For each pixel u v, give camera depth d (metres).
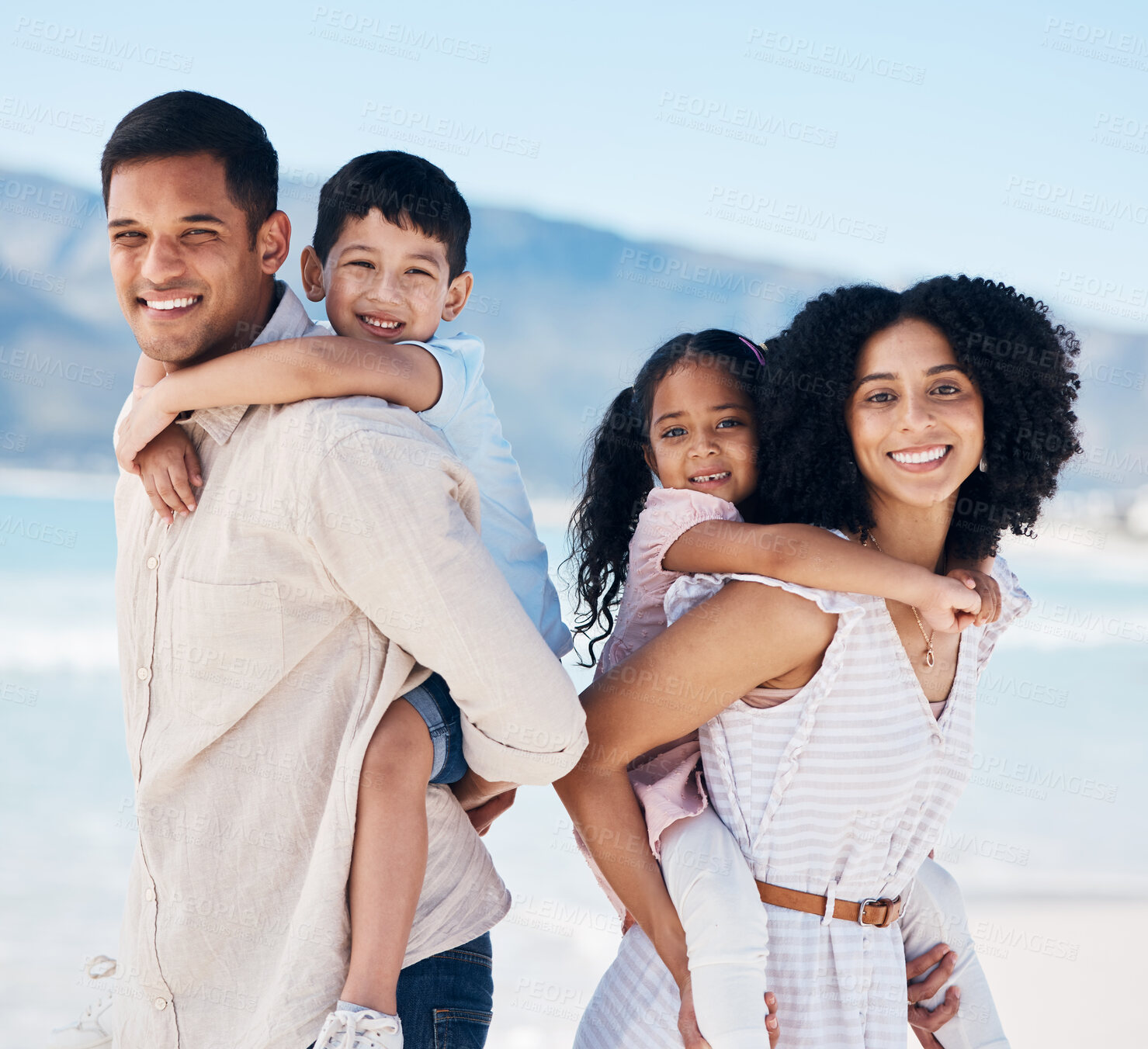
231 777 1.62
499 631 1.57
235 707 1.60
